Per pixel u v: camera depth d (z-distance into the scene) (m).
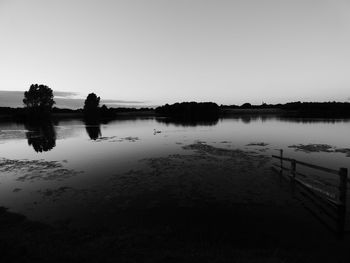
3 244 8.84
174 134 49.31
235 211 13.29
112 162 25.72
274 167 21.58
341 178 10.42
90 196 16.14
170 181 18.67
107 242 10.02
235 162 24.11
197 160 25.39
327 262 8.41
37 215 13.62
